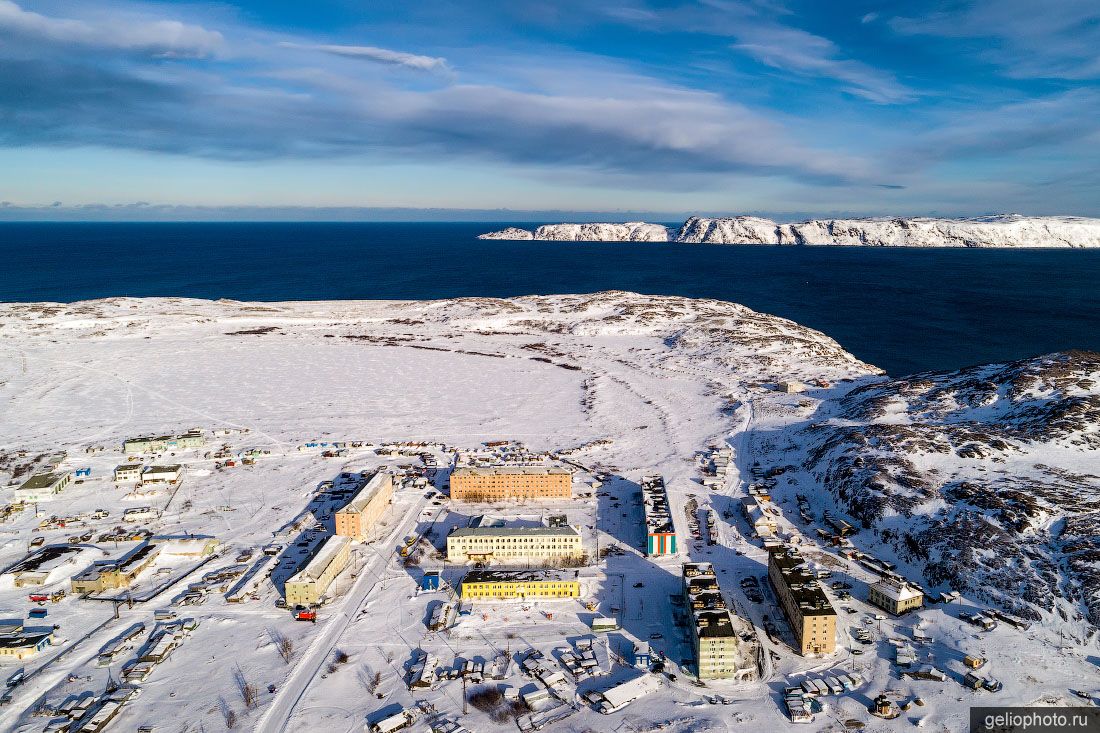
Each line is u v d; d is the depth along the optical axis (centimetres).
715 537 12381
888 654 8950
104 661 8800
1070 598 9550
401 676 8575
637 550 11988
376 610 10125
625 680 8488
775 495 14188
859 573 11094
